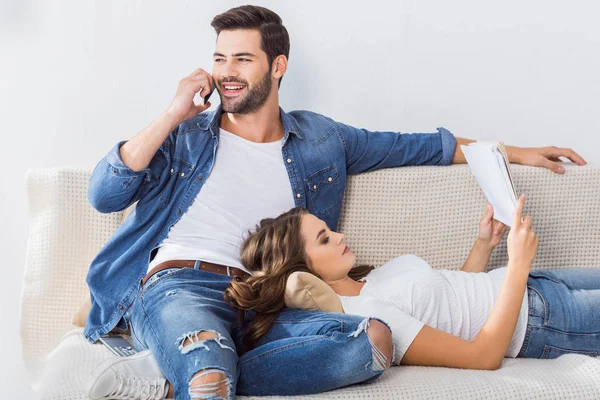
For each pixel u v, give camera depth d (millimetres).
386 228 2363
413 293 1948
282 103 2496
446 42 2523
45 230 2238
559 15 2549
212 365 1626
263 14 2186
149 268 2074
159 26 2404
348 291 2012
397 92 2531
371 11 2473
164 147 2152
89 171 2258
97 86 2408
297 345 1722
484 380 1779
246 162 2199
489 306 1987
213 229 2105
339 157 2291
